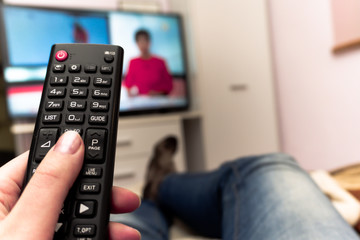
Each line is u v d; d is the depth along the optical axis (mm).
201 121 1626
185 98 1732
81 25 1494
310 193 448
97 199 255
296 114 1529
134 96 1604
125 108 1582
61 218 248
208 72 1627
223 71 1627
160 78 1667
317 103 1392
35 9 1405
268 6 1646
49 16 1431
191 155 1735
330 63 1295
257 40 1607
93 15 1519
